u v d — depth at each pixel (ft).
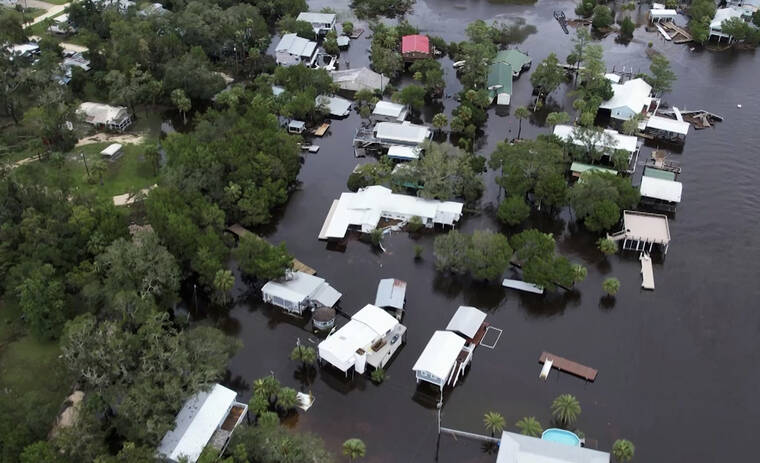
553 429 408.05
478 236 532.73
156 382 401.90
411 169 625.41
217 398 418.92
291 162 637.71
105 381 397.39
